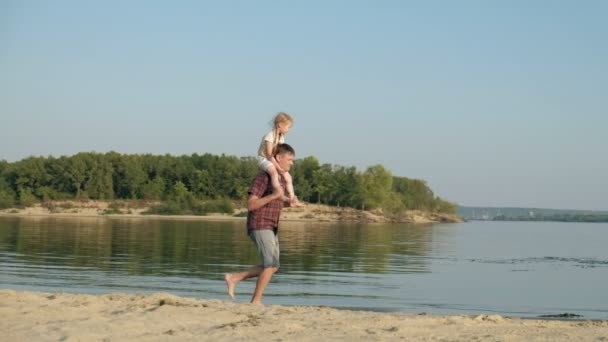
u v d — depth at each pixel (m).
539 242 54.72
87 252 26.95
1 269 19.27
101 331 6.25
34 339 5.84
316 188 113.00
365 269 23.16
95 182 103.19
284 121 8.34
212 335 6.15
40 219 71.94
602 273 24.66
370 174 115.44
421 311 13.69
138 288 15.86
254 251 29.92
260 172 8.33
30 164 100.00
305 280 18.88
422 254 33.16
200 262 23.69
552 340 6.26
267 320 6.92
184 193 109.00
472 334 6.53
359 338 6.13
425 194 146.75
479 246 44.25
